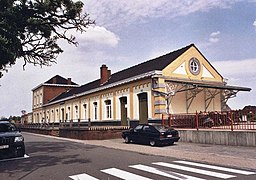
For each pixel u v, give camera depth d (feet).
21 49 36.45
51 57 42.06
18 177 27.22
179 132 60.85
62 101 142.10
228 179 24.80
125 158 39.32
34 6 35.88
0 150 39.09
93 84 125.70
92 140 73.36
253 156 37.81
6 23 31.60
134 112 81.15
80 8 38.24
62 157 41.01
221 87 72.69
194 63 81.05
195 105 77.97
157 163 34.42
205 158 37.32
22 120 231.50
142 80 78.18
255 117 47.14
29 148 55.06
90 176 26.78
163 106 70.74
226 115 52.60
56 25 39.22
